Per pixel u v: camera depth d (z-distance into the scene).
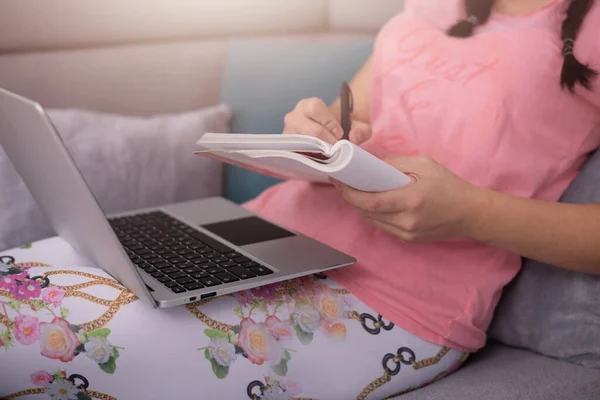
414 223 0.85
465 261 0.99
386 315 0.93
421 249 0.98
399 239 0.92
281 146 0.79
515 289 1.03
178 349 0.80
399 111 1.05
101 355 0.77
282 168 0.88
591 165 0.99
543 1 1.01
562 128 0.99
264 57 1.50
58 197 0.86
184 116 1.45
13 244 1.24
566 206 0.90
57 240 1.04
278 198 1.15
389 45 1.10
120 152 1.36
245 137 0.82
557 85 0.97
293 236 1.00
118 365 0.78
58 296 0.79
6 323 0.76
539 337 1.00
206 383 0.81
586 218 0.89
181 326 0.81
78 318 0.78
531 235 0.89
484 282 0.98
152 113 1.59
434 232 0.88
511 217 0.88
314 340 0.87
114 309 0.80
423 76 1.05
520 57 0.98
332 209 1.05
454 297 0.96
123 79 1.54
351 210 1.04
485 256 1.00
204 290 0.81
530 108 0.98
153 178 1.39
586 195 0.96
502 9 1.03
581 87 0.96
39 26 1.45
